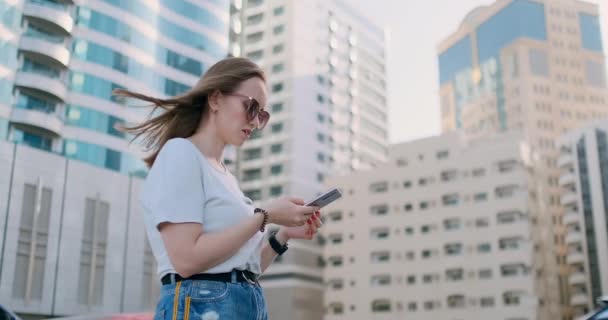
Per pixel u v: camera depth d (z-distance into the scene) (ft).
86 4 160.35
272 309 237.66
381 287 235.81
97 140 153.07
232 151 190.19
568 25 411.13
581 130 286.05
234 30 203.62
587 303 265.54
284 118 268.21
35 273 133.59
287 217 7.16
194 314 6.48
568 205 283.79
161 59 176.04
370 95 315.37
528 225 222.07
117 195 151.64
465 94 448.24
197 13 188.03
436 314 223.30
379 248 240.32
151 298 153.28
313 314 242.37
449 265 227.20
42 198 137.59
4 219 130.31
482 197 230.48
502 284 217.36
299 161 262.06
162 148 7.12
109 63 160.97
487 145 235.40
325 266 249.14
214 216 7.00
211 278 6.69
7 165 132.77
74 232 141.69
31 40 147.23
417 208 239.09
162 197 6.61
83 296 140.77
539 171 248.52
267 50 284.00
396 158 251.80
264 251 8.51
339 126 289.12
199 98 7.62
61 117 150.30
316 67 285.64
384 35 337.72
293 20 282.15
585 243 270.87
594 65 406.21
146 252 154.71
